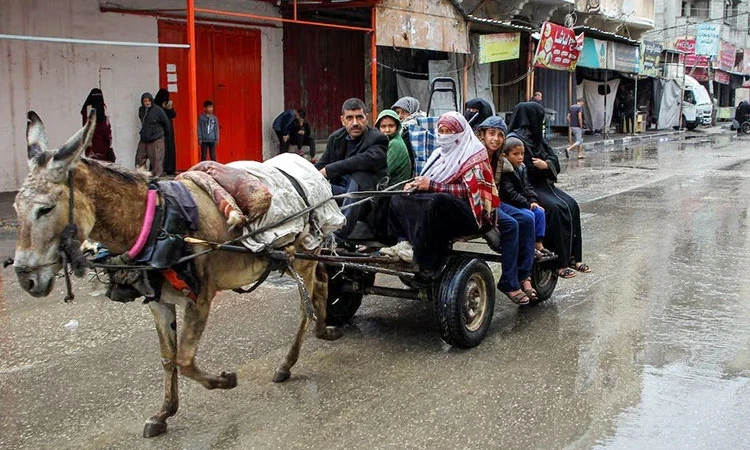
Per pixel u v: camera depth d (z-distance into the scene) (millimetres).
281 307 7098
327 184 5555
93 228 3969
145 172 4293
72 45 14016
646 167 20375
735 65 49281
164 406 4566
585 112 31656
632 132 33750
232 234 4539
